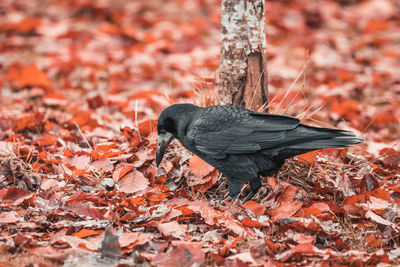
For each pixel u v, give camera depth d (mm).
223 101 10320
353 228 7980
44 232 7371
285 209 8188
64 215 7773
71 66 18359
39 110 14195
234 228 7500
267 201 8789
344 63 20734
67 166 9727
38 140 11219
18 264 6352
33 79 15945
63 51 19500
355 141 8047
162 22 24125
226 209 8320
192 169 9430
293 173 9773
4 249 6711
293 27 24391
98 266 6406
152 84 17406
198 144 8758
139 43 21391
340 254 6898
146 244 6984
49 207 8016
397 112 15664
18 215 7781
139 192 8898
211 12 25781
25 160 10000
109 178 9422
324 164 10086
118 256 6645
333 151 10547
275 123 8430
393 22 26391
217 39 22938
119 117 13969
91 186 9164
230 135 8562
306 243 6809
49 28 21906
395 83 18531
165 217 7719
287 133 8297
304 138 8195
